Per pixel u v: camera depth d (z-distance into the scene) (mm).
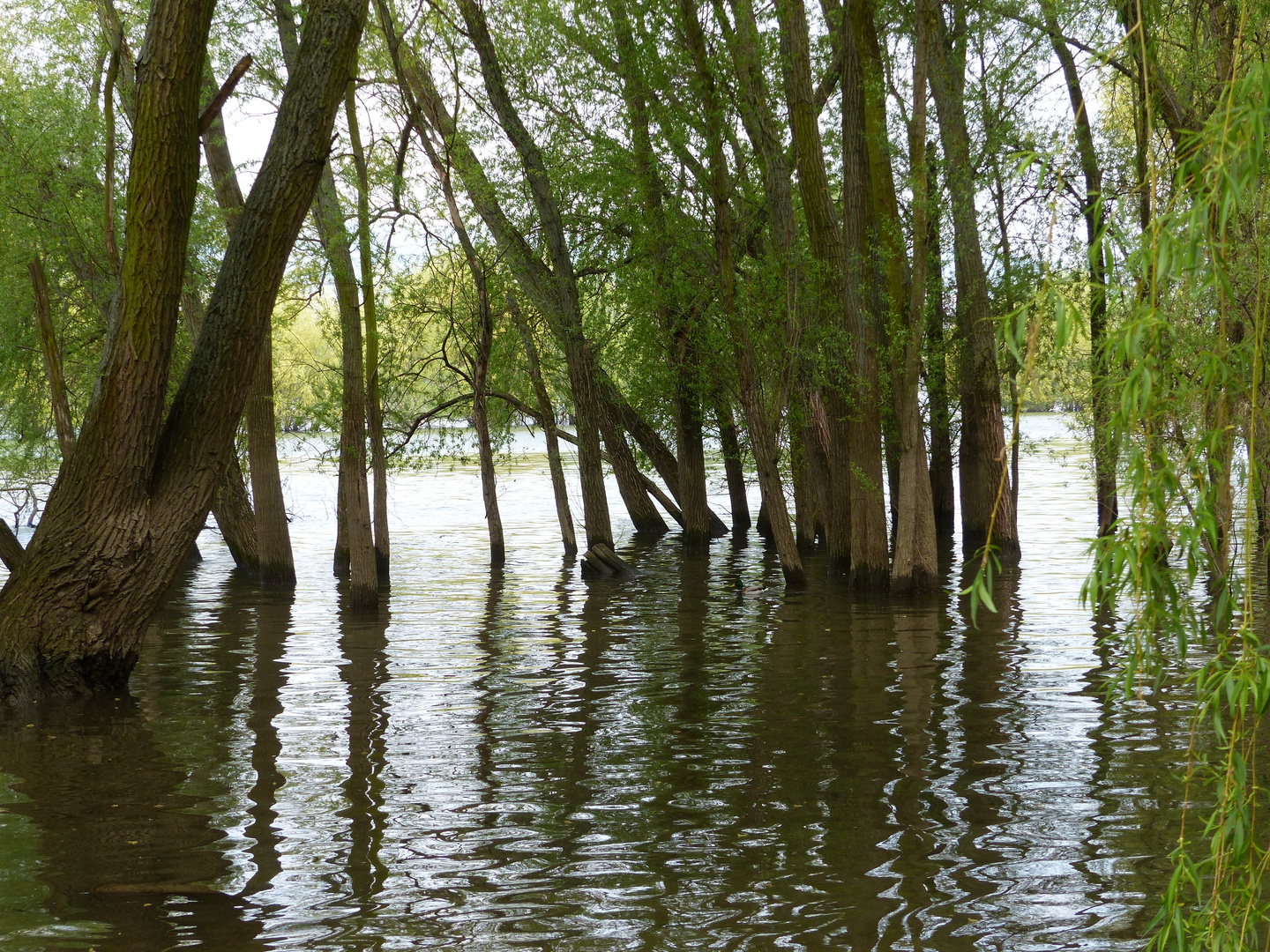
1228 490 3699
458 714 9422
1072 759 7676
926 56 14758
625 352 21953
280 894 5570
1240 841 3451
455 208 18328
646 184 17625
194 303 20562
